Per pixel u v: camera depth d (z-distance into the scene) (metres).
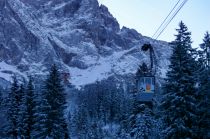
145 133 50.53
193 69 39.00
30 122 66.25
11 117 69.69
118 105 136.88
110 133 102.69
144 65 58.53
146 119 51.56
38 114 58.03
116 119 131.75
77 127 119.81
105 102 143.75
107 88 174.00
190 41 39.44
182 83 37.78
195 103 38.03
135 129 52.31
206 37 40.94
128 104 107.50
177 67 38.41
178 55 38.78
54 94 59.12
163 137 38.19
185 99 37.31
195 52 39.84
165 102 38.38
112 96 145.38
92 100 161.00
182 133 37.34
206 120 38.06
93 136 100.19
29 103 66.94
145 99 31.59
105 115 139.00
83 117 123.19
